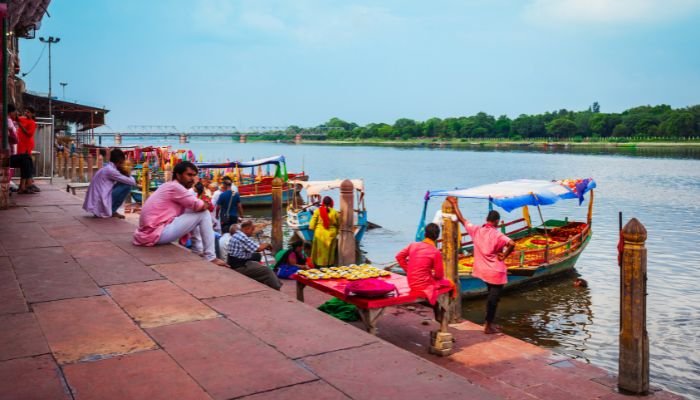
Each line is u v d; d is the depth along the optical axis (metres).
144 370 3.58
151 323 4.48
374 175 64.00
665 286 15.36
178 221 7.36
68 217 9.86
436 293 7.14
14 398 3.16
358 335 4.30
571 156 118.81
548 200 15.83
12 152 13.59
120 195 10.09
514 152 153.00
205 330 4.35
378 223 27.19
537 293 14.83
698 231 24.81
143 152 51.22
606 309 13.38
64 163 27.58
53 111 50.88
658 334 11.44
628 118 179.75
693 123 160.00
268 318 4.66
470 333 8.62
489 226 9.05
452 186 48.91
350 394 3.30
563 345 10.91
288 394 3.29
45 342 4.03
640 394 6.58
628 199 37.84
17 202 11.88
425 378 3.55
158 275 5.97
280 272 11.62
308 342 4.13
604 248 20.80
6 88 10.70
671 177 57.22
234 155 160.62
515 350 7.89
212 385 3.38
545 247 15.75
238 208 15.39
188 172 7.46
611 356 10.31
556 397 6.40
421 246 7.18
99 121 58.28
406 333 8.47
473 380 6.81
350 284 6.93
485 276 8.94
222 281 5.79
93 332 4.25
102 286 5.51
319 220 13.16
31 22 25.67
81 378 3.45
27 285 5.49
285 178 31.27
